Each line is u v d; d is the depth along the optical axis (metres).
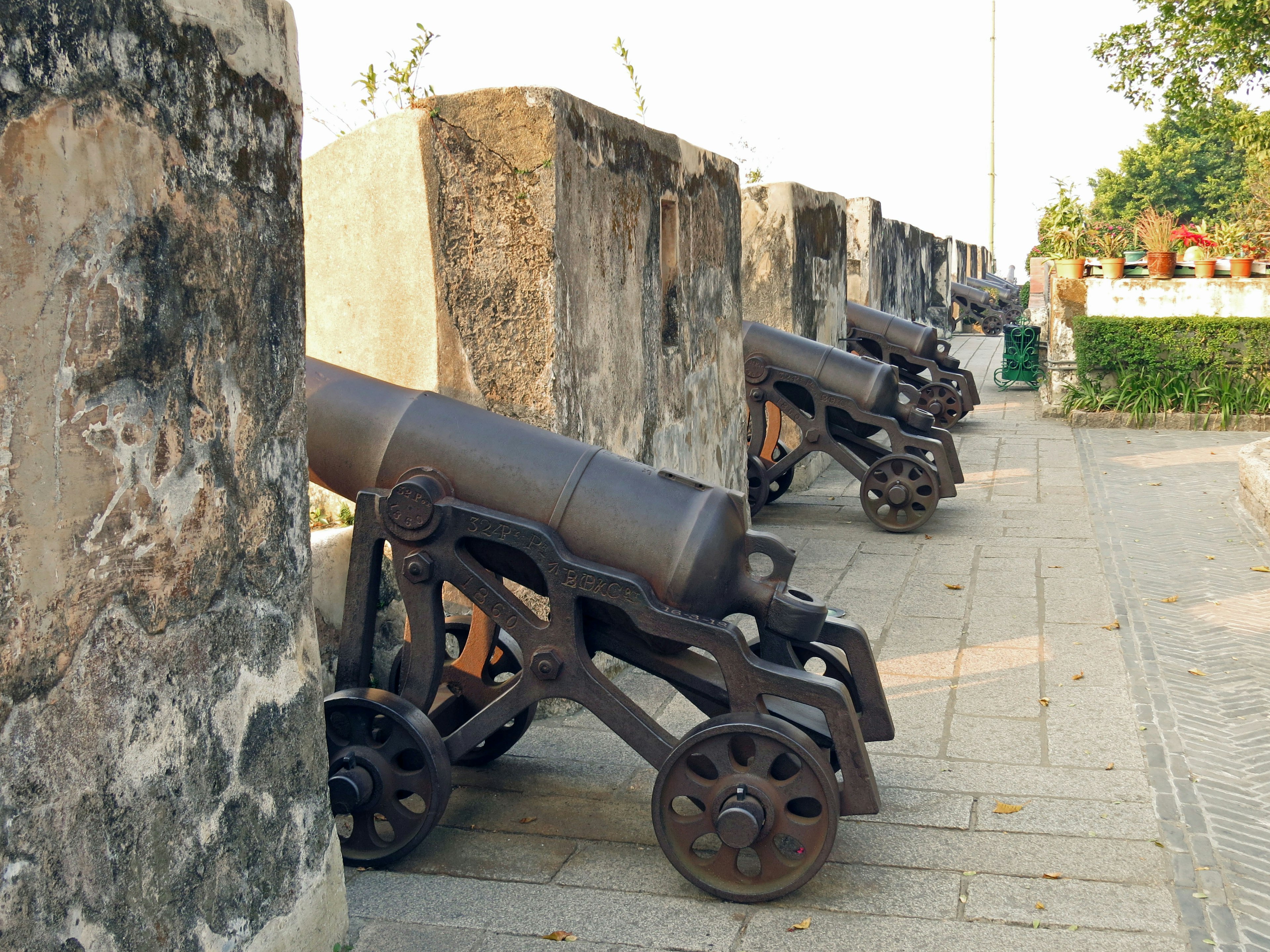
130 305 2.07
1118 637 5.41
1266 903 3.07
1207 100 14.75
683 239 6.09
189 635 2.28
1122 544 7.28
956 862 3.34
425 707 3.48
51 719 1.92
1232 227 13.30
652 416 5.68
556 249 4.40
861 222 14.13
